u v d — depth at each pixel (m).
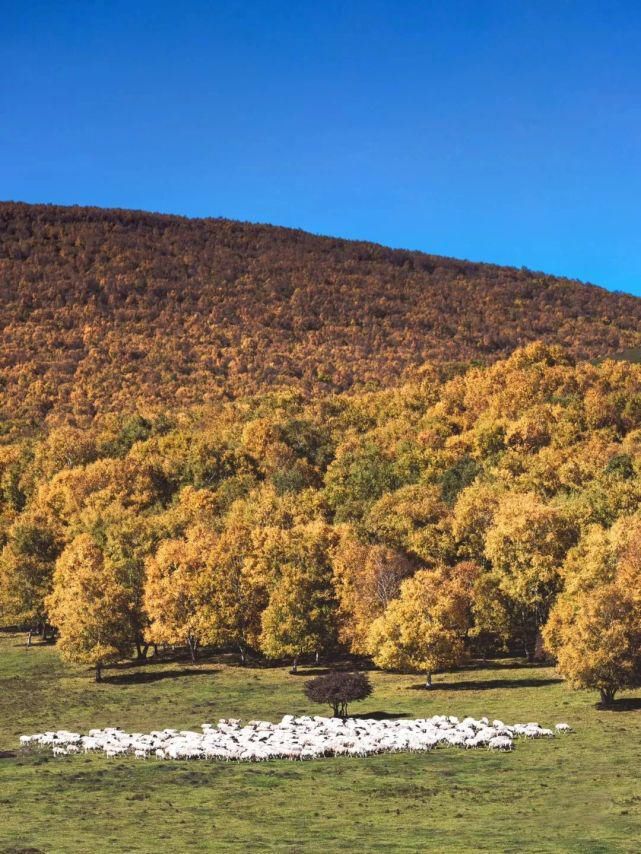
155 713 97.00
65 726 92.88
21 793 63.97
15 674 121.69
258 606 121.56
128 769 71.19
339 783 65.44
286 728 83.31
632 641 87.25
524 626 114.12
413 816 57.16
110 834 53.47
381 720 84.75
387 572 115.06
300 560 122.88
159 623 122.25
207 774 68.94
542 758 70.50
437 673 109.94
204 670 119.69
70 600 119.00
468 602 106.81
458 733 77.62
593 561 97.50
